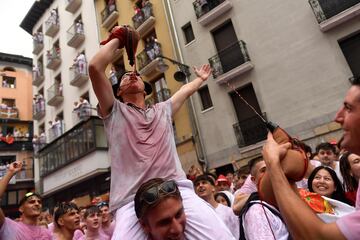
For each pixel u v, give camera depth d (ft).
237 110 43.91
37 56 92.38
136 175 6.69
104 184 55.16
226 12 46.52
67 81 75.87
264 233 6.90
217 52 46.91
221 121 44.47
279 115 39.37
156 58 51.60
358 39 35.19
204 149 45.47
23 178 88.84
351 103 4.52
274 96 40.11
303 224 4.05
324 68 36.42
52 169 66.08
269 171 4.71
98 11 70.28
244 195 10.19
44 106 83.92
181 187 6.86
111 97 7.23
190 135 46.88
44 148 70.69
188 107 47.78
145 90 8.91
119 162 6.97
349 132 4.58
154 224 5.67
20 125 98.73
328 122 35.29
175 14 52.90
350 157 11.62
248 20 44.01
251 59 43.04
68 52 77.15
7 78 103.55
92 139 55.62
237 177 19.25
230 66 44.50
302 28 38.81
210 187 14.08
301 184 13.64
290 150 4.91
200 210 6.36
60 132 72.38
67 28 79.41
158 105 8.01
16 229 12.76
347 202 11.69
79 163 57.77
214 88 45.98
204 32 48.49
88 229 16.57
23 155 93.09
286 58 39.70
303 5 39.01
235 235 12.29
